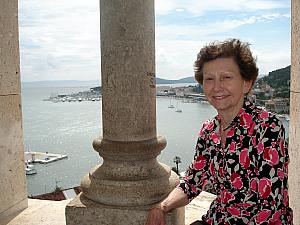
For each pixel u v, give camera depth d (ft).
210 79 7.82
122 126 11.93
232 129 7.67
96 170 12.60
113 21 11.60
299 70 12.42
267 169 7.34
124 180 11.88
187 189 9.16
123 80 11.76
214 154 8.11
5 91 14.97
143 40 11.73
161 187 11.97
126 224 11.50
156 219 9.21
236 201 7.72
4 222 15.05
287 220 7.61
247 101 7.82
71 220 11.94
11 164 15.53
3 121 14.98
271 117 7.50
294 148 13.04
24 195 16.35
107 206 11.72
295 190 13.02
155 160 12.66
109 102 11.99
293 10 12.85
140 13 11.60
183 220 12.55
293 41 12.93
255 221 7.48
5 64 14.87
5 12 14.70
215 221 8.07
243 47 7.71
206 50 7.86
